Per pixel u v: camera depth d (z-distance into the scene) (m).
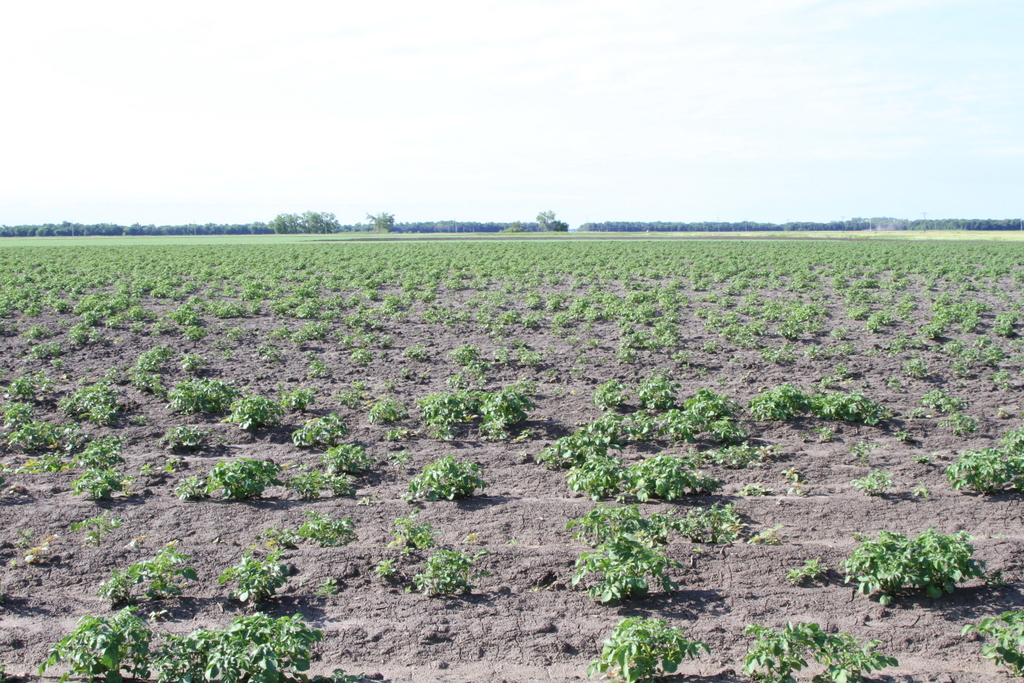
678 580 9.54
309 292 37.94
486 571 9.72
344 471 13.45
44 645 8.20
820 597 9.09
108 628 7.29
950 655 8.05
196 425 16.69
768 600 9.04
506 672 7.88
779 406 16.39
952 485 12.33
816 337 27.23
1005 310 33.28
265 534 10.65
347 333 28.06
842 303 35.97
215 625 8.61
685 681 7.62
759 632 7.75
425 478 12.02
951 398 17.61
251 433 15.94
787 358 23.06
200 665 7.22
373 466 13.91
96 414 16.61
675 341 25.53
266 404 16.42
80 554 10.21
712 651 8.12
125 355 24.58
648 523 10.29
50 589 9.42
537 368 22.83
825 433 15.23
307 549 10.33
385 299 36.09
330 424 15.11
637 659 7.40
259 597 9.09
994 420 16.83
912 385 20.33
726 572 9.70
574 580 9.12
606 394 18.00
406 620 8.75
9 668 7.79
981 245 85.88
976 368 22.05
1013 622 7.73
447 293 40.50
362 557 10.09
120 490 12.60
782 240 105.56
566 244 92.00
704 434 15.42
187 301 36.44
